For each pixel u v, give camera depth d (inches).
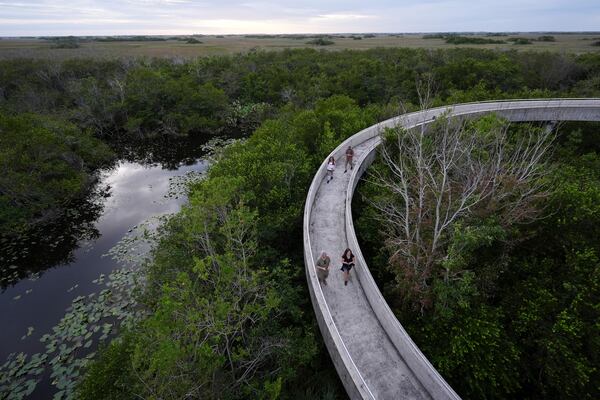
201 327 450.0
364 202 920.3
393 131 976.3
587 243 573.6
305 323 619.8
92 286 812.6
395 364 459.8
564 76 2239.2
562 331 488.1
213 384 425.1
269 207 815.7
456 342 503.5
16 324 711.7
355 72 2219.5
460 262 535.8
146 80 2011.6
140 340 440.8
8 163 1035.3
